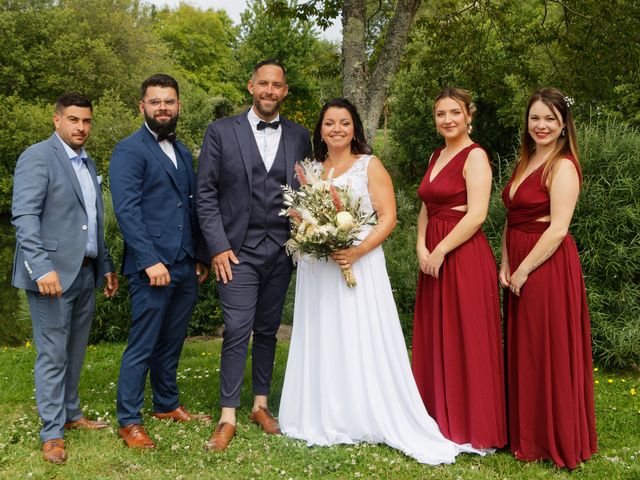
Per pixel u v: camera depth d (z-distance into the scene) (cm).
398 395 353
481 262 347
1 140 1805
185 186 367
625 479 309
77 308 356
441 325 352
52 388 335
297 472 314
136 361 351
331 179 362
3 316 895
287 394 368
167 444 345
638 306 570
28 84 2019
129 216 341
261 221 362
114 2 2331
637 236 571
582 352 336
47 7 2102
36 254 318
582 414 331
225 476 305
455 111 350
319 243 328
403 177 1862
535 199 336
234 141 359
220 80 4028
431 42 898
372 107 581
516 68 880
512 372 347
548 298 329
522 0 1334
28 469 309
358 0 571
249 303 364
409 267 706
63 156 339
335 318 356
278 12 791
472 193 344
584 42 812
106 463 321
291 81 2042
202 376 512
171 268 355
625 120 1146
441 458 327
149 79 351
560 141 336
